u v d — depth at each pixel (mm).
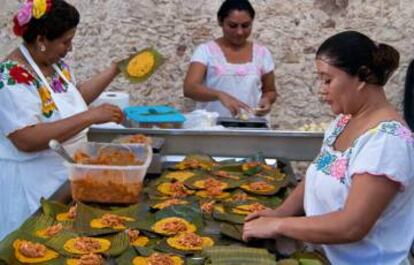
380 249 1761
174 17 4820
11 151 2561
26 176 2559
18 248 1741
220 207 2080
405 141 1690
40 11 2389
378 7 4766
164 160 2561
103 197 2100
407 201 1764
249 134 2641
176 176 2359
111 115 2492
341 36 1743
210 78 3811
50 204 2016
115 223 1923
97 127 2713
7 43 4863
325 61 1733
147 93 4926
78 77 4910
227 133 2645
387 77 1771
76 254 1739
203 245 1799
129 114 3035
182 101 4930
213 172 2398
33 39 2449
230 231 1867
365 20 4789
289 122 4934
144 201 2145
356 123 1796
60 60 2713
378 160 1666
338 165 1782
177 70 4902
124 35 4859
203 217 2000
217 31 4836
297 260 1700
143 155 2311
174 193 2207
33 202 2572
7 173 2562
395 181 1668
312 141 2645
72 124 2432
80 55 4895
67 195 2217
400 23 4777
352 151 1744
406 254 1777
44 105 2488
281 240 1802
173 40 4859
